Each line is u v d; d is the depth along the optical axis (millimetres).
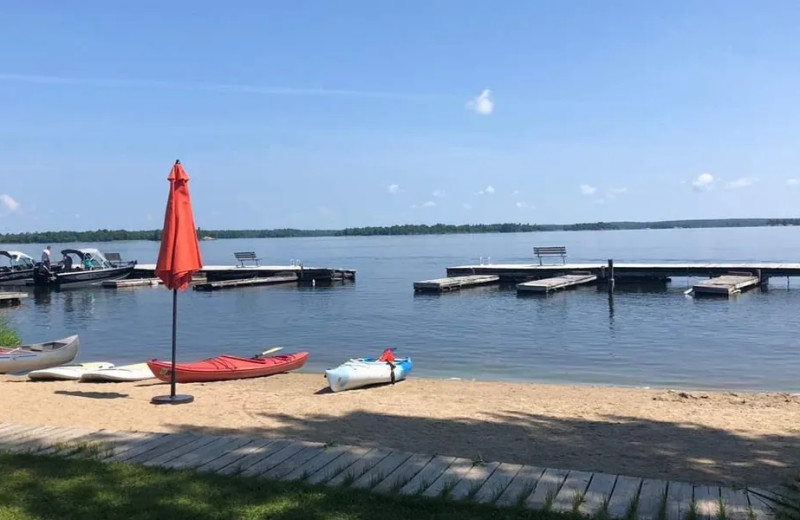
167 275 9844
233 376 13406
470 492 5094
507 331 21266
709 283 30859
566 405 10406
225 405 10047
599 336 20000
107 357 17750
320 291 36312
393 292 34969
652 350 17609
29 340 21094
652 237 140125
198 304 30891
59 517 4594
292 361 14734
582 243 108938
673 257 60312
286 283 41438
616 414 9664
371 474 5516
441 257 74375
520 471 5609
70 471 5559
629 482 5355
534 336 20234
